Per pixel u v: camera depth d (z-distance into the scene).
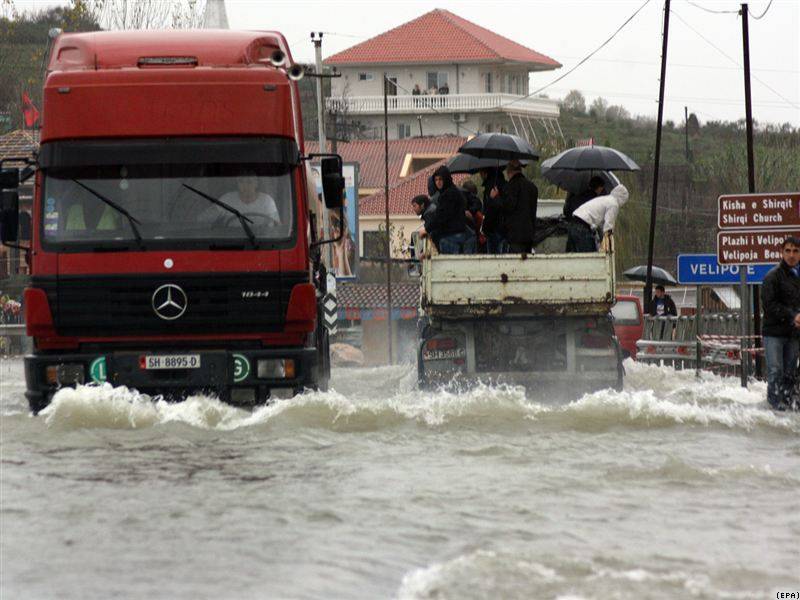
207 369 38.03
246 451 31.52
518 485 27.17
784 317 45.06
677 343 73.25
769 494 26.58
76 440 33.03
